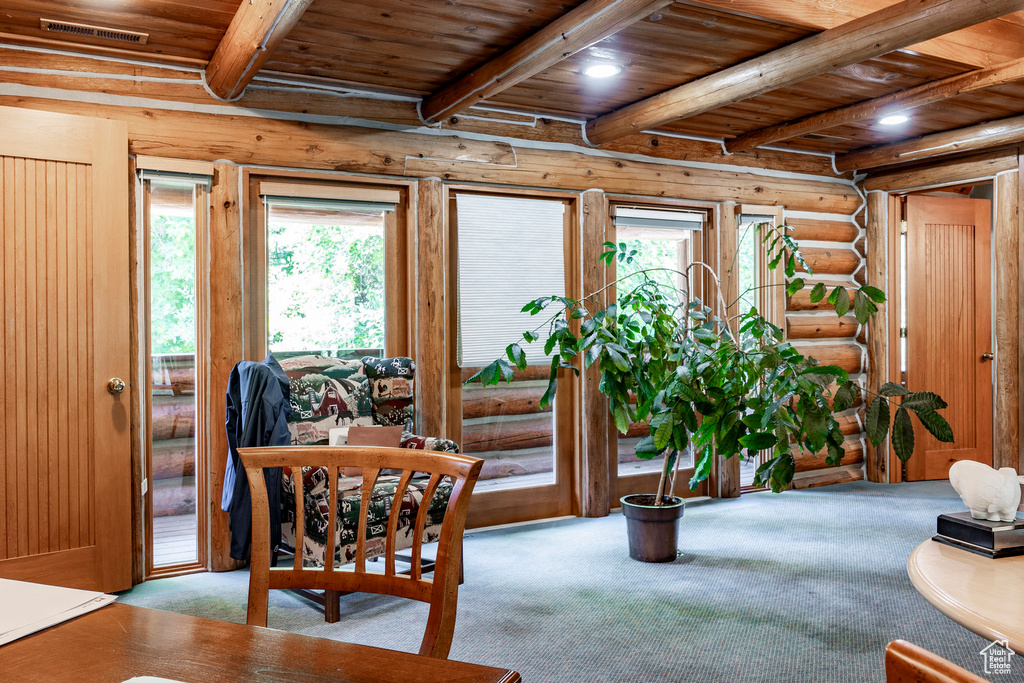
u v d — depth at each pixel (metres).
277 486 3.30
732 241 5.39
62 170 3.26
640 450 3.90
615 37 3.43
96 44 3.48
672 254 5.36
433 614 1.21
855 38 3.17
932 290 5.82
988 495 1.83
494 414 4.68
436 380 4.36
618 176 4.96
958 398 5.88
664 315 4.03
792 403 4.87
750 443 3.25
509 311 4.70
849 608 3.18
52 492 3.24
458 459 1.28
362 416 3.84
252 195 3.96
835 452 3.19
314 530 3.13
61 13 3.14
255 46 3.14
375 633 2.93
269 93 3.93
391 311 4.37
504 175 4.58
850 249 6.09
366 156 4.17
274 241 4.05
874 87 4.19
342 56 3.66
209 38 3.43
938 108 4.67
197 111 3.75
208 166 3.74
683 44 3.52
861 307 3.12
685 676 2.55
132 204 3.59
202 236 3.79
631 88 4.23
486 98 4.18
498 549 4.11
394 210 4.36
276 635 0.91
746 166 5.55
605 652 2.75
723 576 3.62
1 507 3.13
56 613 0.96
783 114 4.77
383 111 4.25
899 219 5.93
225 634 0.91
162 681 0.76
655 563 3.83
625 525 4.63
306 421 3.67
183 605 3.25
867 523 4.60
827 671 2.58
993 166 5.36
